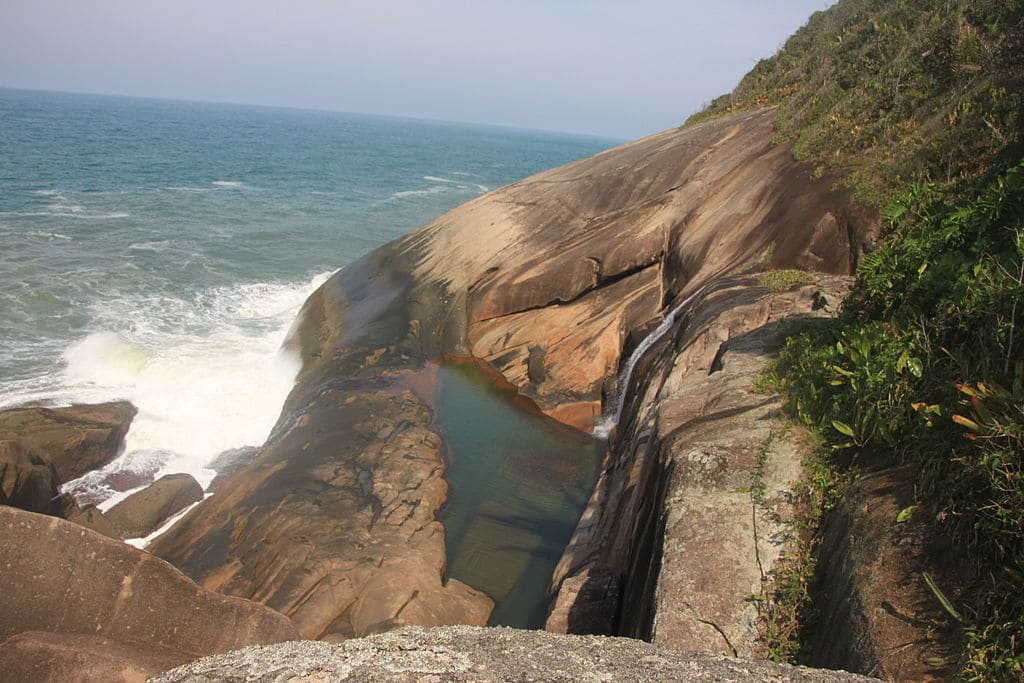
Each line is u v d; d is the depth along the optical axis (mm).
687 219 14562
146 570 3520
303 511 9125
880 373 5008
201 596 3574
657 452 6312
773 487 5000
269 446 11297
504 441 12242
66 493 10672
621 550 6652
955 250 5891
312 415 12023
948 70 12453
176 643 3494
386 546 8570
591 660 2754
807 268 11219
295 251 26594
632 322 14062
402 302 16406
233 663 2574
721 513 4887
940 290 5516
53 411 12023
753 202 13430
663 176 16125
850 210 11234
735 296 9836
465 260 16891
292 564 8195
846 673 2854
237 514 9328
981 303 4684
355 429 11438
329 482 9867
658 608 4395
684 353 9008
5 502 9180
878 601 3623
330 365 13922
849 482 4703
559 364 14078
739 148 15875
